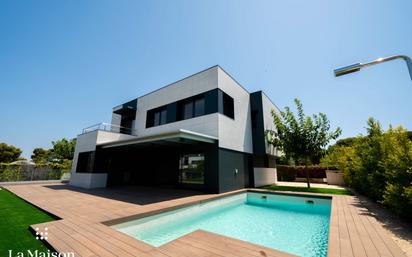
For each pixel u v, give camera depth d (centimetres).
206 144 948
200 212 679
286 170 1864
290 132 1164
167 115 1194
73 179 1192
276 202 912
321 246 416
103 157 1114
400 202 431
